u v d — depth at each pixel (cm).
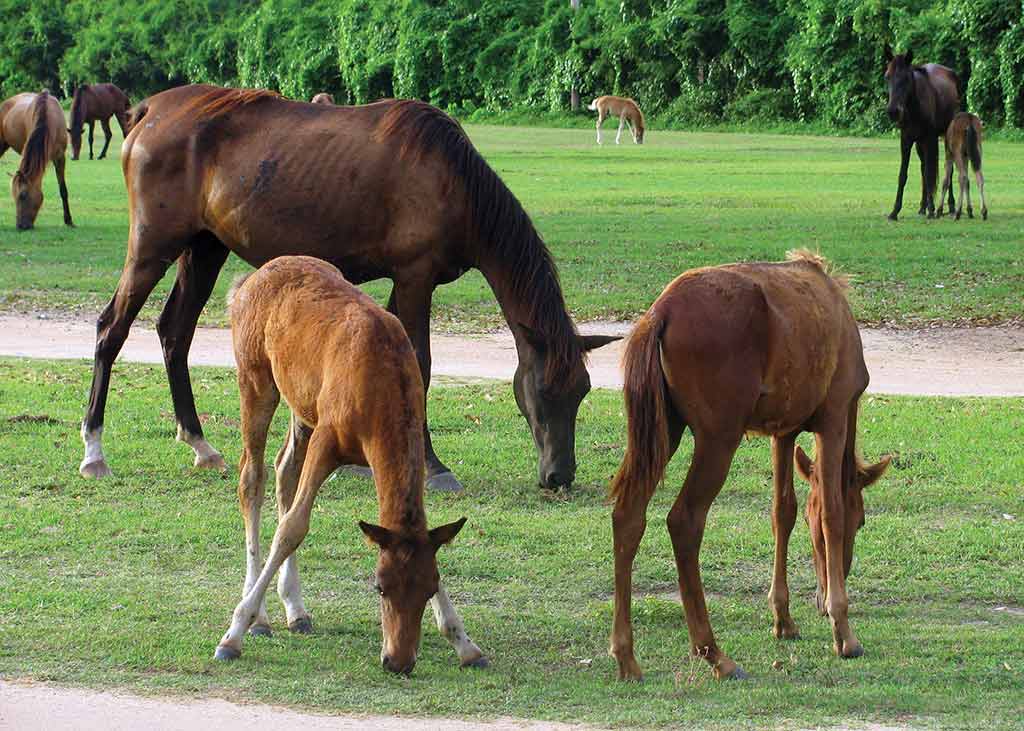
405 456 632
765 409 671
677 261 2067
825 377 685
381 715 599
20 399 1274
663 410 641
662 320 648
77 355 1523
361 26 7369
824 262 721
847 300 720
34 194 2438
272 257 1025
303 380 687
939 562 848
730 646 710
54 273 1997
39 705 601
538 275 972
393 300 1039
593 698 625
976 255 2077
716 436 652
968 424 1193
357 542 877
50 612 734
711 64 6284
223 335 1652
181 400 1070
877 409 1258
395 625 607
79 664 658
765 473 1049
